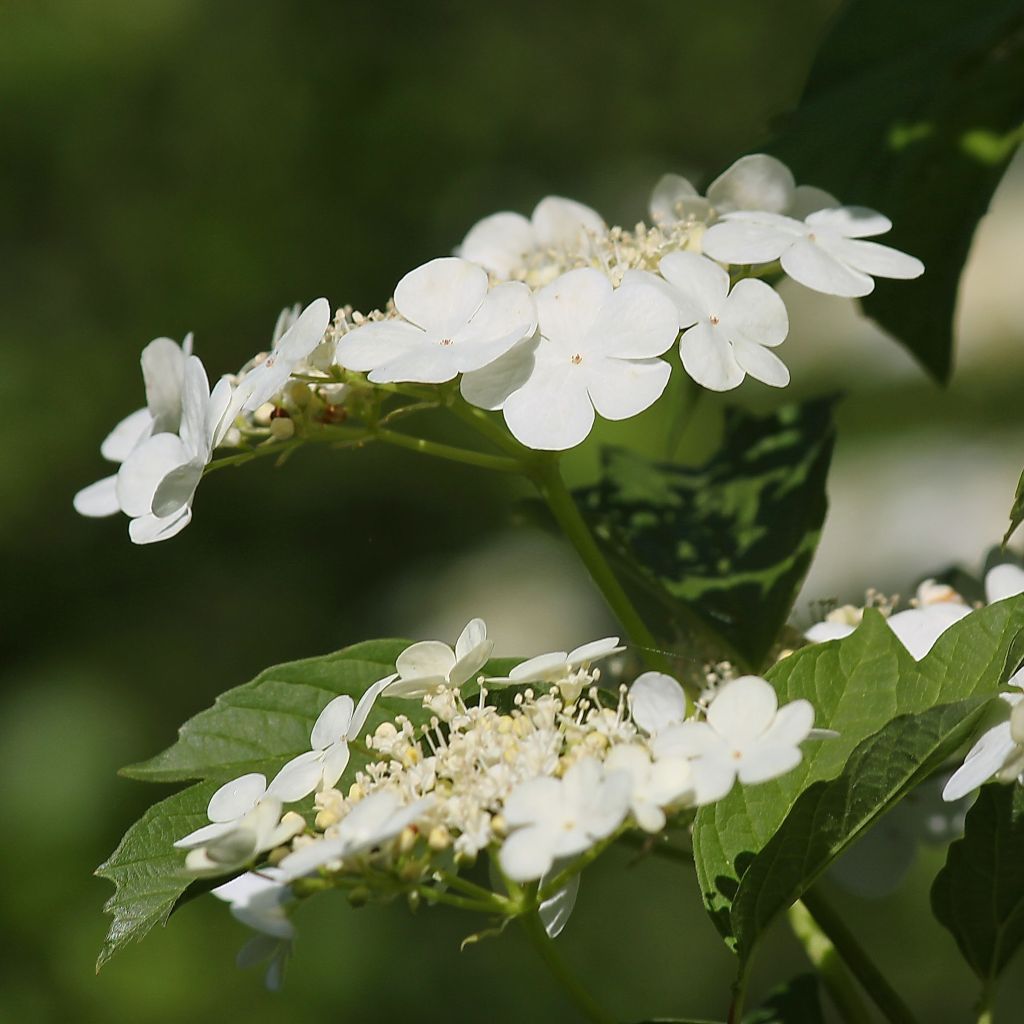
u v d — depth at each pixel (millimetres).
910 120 4047
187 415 2867
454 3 15414
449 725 2850
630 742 2447
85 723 11070
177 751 2994
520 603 12039
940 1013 8664
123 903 2730
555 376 2727
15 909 9742
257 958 2686
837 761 2742
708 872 2781
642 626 3279
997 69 4004
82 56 14195
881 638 2789
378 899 2461
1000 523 10195
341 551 12891
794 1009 3414
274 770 2963
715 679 3434
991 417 11203
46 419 12625
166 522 2793
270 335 13859
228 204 14031
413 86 14898
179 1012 9453
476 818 2420
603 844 2574
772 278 3613
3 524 11945
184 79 14406
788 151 4102
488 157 15039
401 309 2834
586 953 10031
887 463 11125
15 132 13711
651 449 11273
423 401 3160
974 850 2887
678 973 9922
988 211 4191
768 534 3752
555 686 2682
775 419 4016
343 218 14289
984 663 2719
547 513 4055
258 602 12492
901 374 11680
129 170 13992
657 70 15797
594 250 3381
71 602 12031
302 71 14680
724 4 15984
